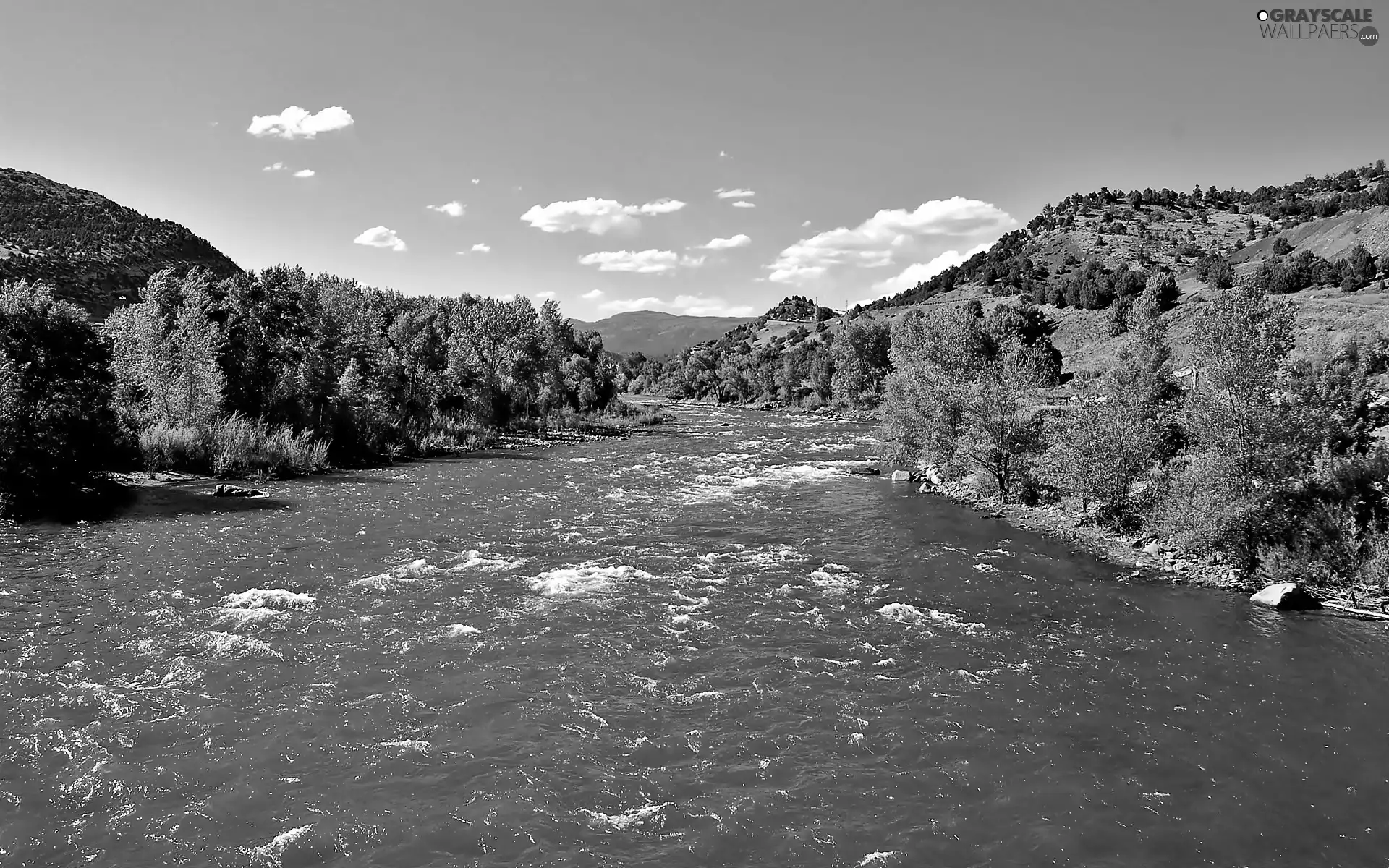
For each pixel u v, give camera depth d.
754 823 13.77
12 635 21.36
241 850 12.77
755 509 42.31
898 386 56.34
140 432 50.44
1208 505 29.25
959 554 32.47
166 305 62.03
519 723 17.27
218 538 33.09
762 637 22.70
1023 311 106.75
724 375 173.38
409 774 15.13
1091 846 13.20
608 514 40.81
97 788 14.36
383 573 28.41
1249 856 12.97
